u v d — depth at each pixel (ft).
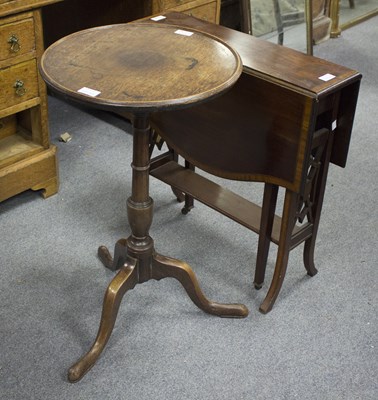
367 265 8.54
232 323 7.49
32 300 7.63
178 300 7.77
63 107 12.04
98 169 10.23
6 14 7.53
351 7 17.49
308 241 7.88
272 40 13.20
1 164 8.65
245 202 8.00
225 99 6.99
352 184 10.26
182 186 8.24
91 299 7.70
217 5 10.96
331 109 6.65
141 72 5.75
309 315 7.68
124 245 7.52
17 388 6.55
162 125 7.91
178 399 6.55
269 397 6.64
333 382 6.85
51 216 9.06
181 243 8.71
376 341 7.38
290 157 6.66
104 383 6.67
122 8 10.83
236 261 8.46
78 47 6.23
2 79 7.97
